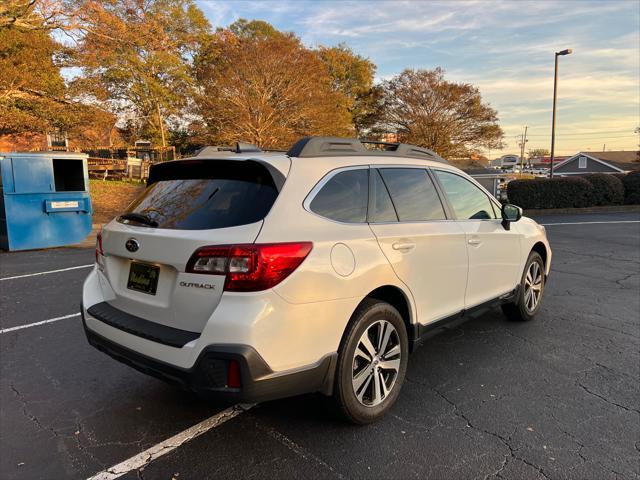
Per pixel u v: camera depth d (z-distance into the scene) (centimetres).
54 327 499
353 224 296
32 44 1650
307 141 306
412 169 367
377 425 305
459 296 381
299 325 253
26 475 255
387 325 311
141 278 286
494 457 271
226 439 290
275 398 251
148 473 258
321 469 260
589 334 479
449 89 3447
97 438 292
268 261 243
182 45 3047
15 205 985
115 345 286
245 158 285
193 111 2934
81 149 2741
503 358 417
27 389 359
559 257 935
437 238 349
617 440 288
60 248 1036
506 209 444
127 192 2159
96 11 1725
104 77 2789
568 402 337
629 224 1522
